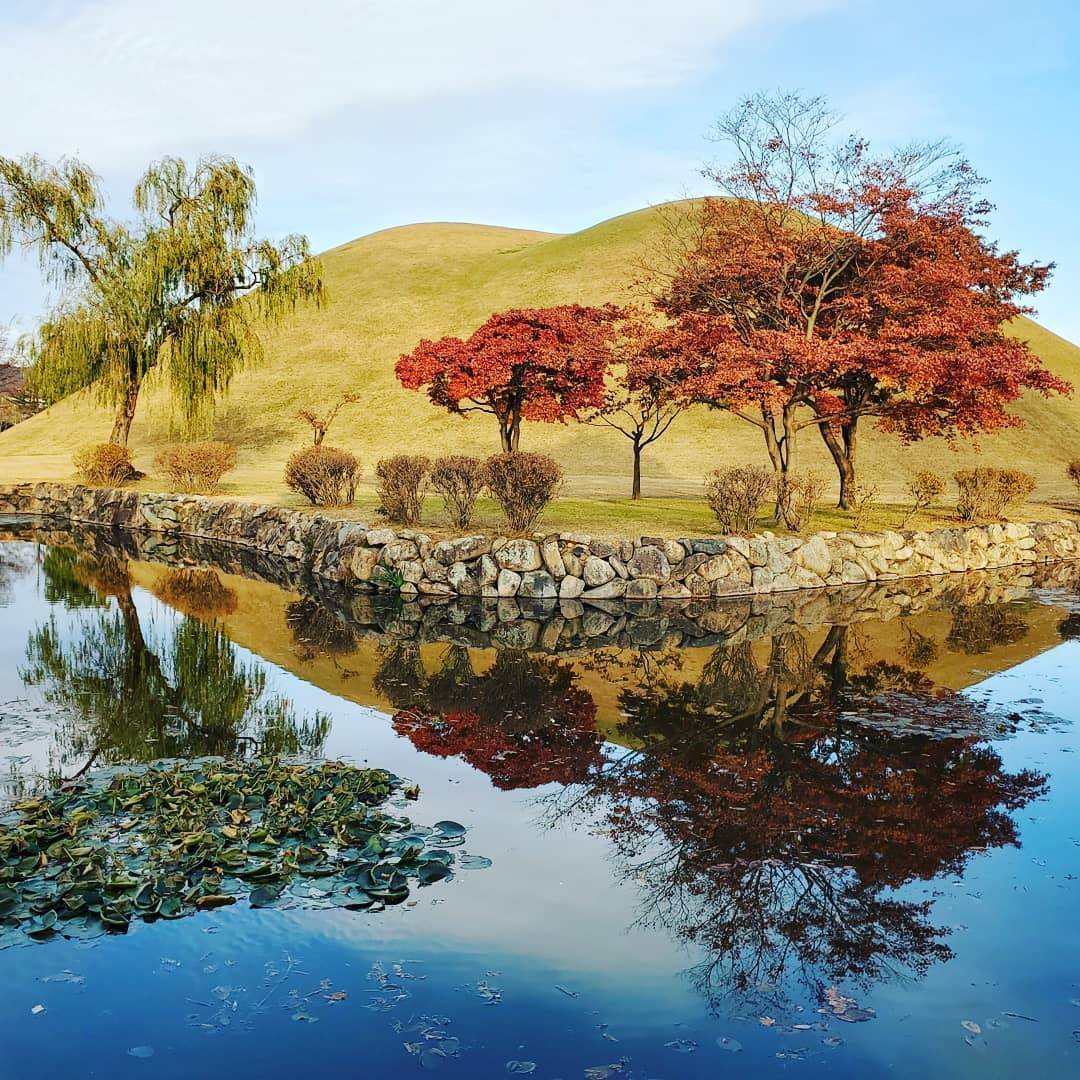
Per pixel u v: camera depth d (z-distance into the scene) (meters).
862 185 20.73
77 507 31.25
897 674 12.28
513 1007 4.96
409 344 51.94
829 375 20.33
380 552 18.66
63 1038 4.62
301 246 34.38
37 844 6.31
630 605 17.20
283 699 10.78
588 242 60.84
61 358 30.98
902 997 5.16
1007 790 8.17
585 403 23.39
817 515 22.97
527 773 8.44
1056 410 47.97
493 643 14.08
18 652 12.89
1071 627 15.45
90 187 31.56
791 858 6.81
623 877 6.44
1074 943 5.73
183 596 17.66
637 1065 4.53
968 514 24.11
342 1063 4.48
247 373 51.16
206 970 5.17
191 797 7.18
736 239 21.06
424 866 6.37
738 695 11.20
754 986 5.23
